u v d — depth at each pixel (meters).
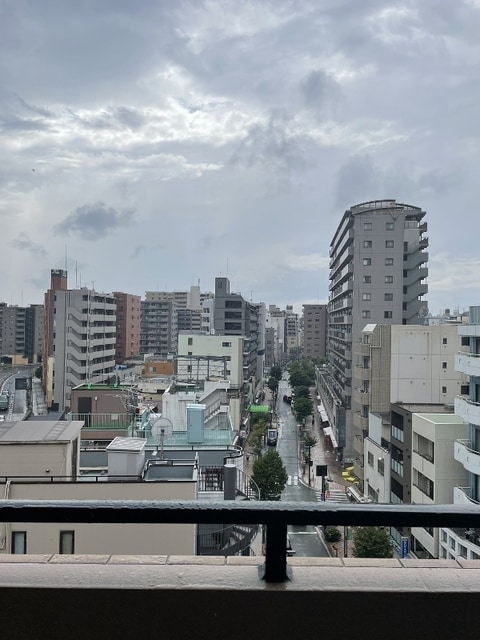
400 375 29.27
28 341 90.06
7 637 1.35
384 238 39.91
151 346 87.69
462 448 16.41
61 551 8.00
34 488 8.60
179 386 34.50
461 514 1.37
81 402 26.19
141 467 11.85
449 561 1.55
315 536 23.30
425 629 1.34
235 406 40.00
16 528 7.94
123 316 69.69
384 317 39.72
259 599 1.35
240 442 39.53
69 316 47.25
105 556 1.56
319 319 93.81
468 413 16.11
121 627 1.35
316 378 72.38
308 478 34.03
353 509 1.38
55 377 47.22
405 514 1.37
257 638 1.34
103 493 8.72
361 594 1.35
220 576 1.41
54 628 1.35
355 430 34.94
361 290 40.00
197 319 96.88
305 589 1.35
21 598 1.36
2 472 9.89
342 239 46.12
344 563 1.52
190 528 8.37
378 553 16.02
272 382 70.00
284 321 135.00
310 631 1.34
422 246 40.03
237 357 46.41
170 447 18.56
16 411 47.84
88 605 1.35
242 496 12.05
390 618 1.34
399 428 21.73
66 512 1.38
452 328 29.34
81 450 15.25
